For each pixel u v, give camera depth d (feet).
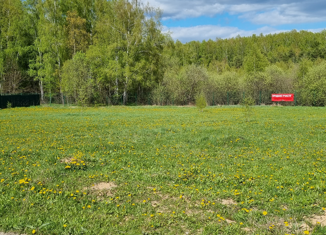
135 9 145.28
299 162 29.45
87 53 141.08
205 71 161.07
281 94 139.85
